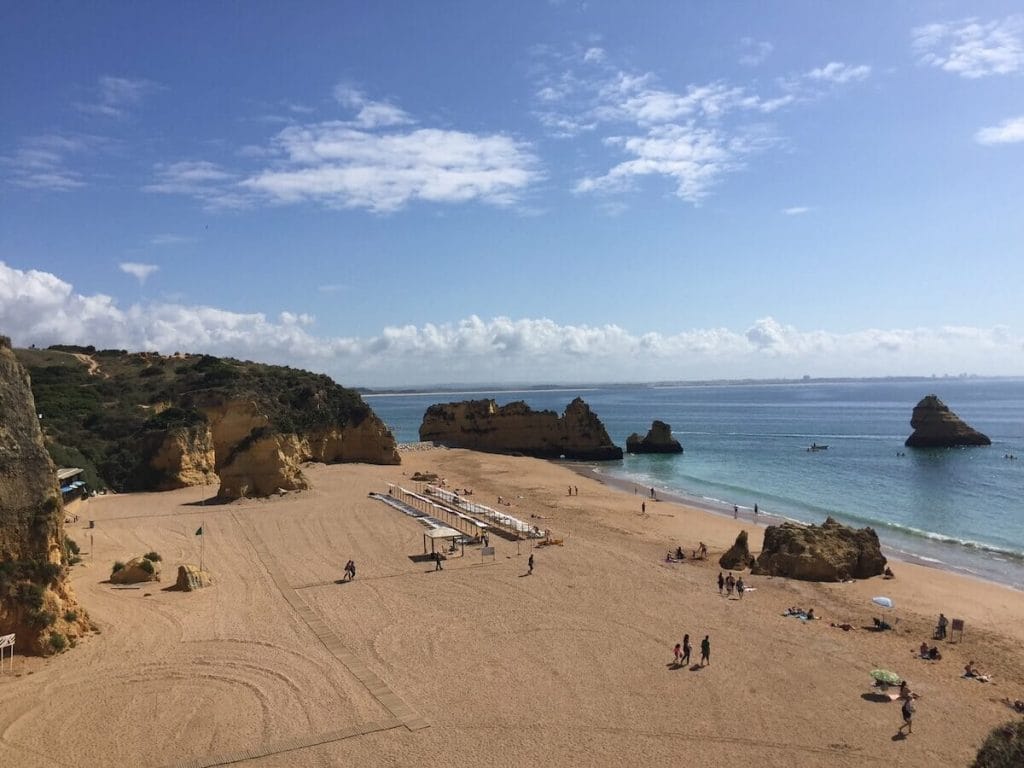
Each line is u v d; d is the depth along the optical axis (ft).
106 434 269.03
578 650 109.29
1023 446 452.76
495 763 77.30
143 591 133.90
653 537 198.80
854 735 84.69
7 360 107.55
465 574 150.92
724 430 620.08
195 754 77.77
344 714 87.40
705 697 93.86
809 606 134.72
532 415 436.76
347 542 177.88
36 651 101.24
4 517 103.04
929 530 219.20
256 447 239.50
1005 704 93.76
